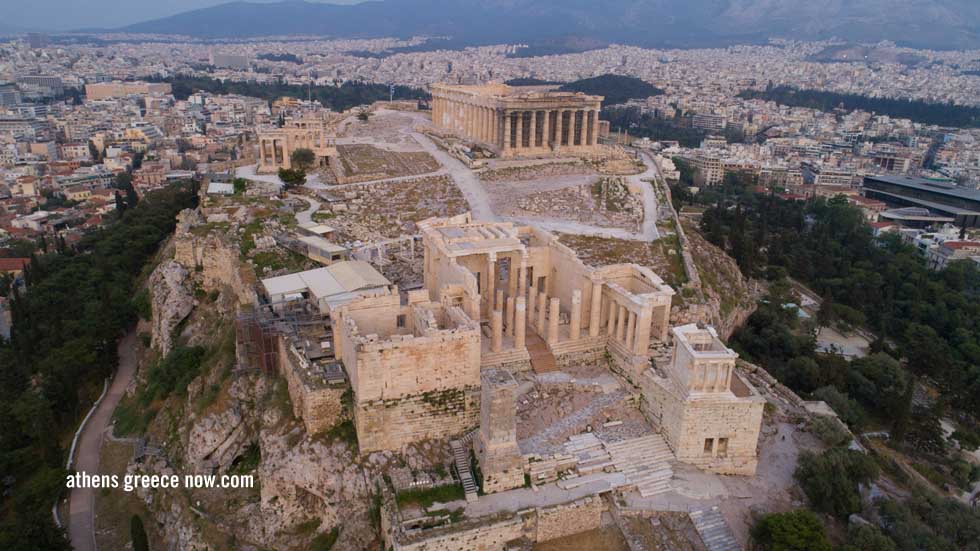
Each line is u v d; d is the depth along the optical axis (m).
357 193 164.38
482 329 97.19
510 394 68.50
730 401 75.38
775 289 171.38
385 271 118.44
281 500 78.81
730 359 75.38
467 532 64.75
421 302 88.19
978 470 103.69
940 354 145.25
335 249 117.56
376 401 74.94
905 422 109.62
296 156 186.12
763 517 68.69
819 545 64.25
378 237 137.88
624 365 89.06
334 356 86.69
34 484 94.44
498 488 70.88
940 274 199.00
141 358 134.00
